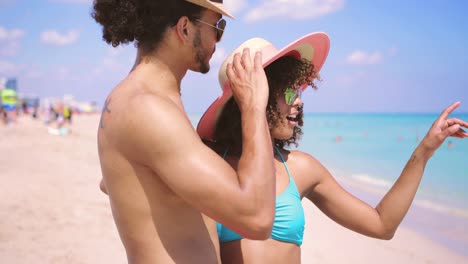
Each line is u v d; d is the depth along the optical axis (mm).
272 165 1588
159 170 1545
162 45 1697
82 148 18141
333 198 2449
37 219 6707
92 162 13992
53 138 22391
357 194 11914
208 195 1497
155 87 1685
